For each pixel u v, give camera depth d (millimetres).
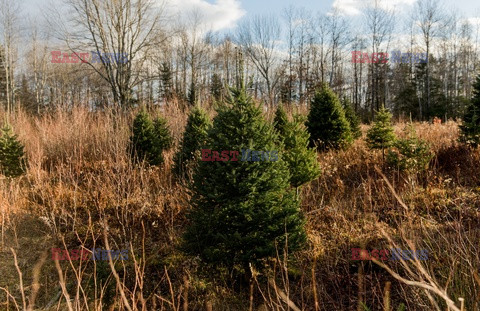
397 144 6340
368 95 33469
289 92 28203
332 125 8836
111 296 3451
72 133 10594
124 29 15375
